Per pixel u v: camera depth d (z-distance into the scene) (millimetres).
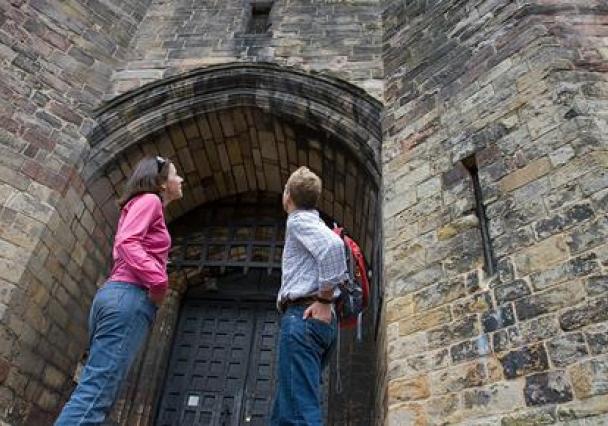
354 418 7469
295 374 2320
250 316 9164
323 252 2447
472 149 5551
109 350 2379
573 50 5441
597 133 4617
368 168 7215
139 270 2525
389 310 5207
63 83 7805
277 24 9242
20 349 6133
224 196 10055
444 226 5281
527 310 4141
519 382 3896
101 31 8789
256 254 9430
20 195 6562
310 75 7992
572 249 4137
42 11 8141
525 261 4387
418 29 7848
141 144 8242
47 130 7246
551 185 4582
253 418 8008
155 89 8211
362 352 7977
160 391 8297
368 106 7469
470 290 4645
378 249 6750
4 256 6082
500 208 4871
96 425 2211
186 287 9312
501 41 6168
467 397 4133
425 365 4570
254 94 8172
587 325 3754
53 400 6906
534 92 5305
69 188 7082
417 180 5973
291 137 8484
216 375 8477
